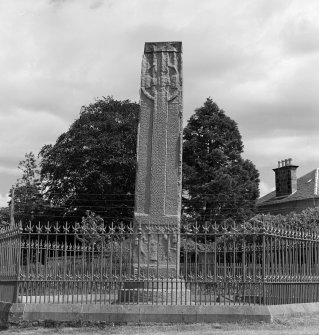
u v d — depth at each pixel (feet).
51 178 198.39
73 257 51.62
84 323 48.91
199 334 43.78
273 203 218.18
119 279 51.13
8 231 55.26
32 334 46.44
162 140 60.13
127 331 46.09
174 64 61.72
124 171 190.08
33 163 231.50
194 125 200.34
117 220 190.60
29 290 51.39
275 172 223.51
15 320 49.47
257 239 53.88
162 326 47.60
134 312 48.88
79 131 193.57
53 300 50.85
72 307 49.70
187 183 191.01
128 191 192.03
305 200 205.98
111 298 55.36
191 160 195.83
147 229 55.16
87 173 187.83
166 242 56.49
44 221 197.16
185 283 51.13
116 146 189.37
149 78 61.67
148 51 62.39
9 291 53.57
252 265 51.88
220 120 198.90
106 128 195.42
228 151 197.57
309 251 57.47
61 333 46.44
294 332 44.14
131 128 196.75
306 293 56.75
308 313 53.36
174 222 58.08
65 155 193.16
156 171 59.57
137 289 51.19
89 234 51.70
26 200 220.64
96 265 53.78
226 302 50.96
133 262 54.19
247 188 192.13
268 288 50.85
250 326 46.91
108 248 53.57
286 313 50.67
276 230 51.90
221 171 187.62
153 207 58.70
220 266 54.90
